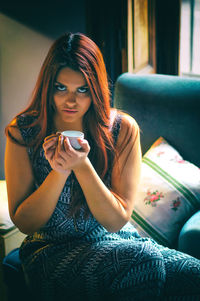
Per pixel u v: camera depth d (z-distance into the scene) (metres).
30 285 1.38
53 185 1.29
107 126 1.42
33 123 1.39
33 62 2.13
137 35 2.41
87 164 1.24
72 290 1.29
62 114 1.33
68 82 1.27
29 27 2.07
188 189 1.74
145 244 1.30
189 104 1.87
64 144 1.17
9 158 1.40
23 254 1.44
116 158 1.44
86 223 1.40
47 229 1.42
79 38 1.30
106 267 1.25
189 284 1.25
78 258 1.30
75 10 2.31
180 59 2.71
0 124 2.06
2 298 1.68
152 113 1.96
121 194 1.42
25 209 1.34
